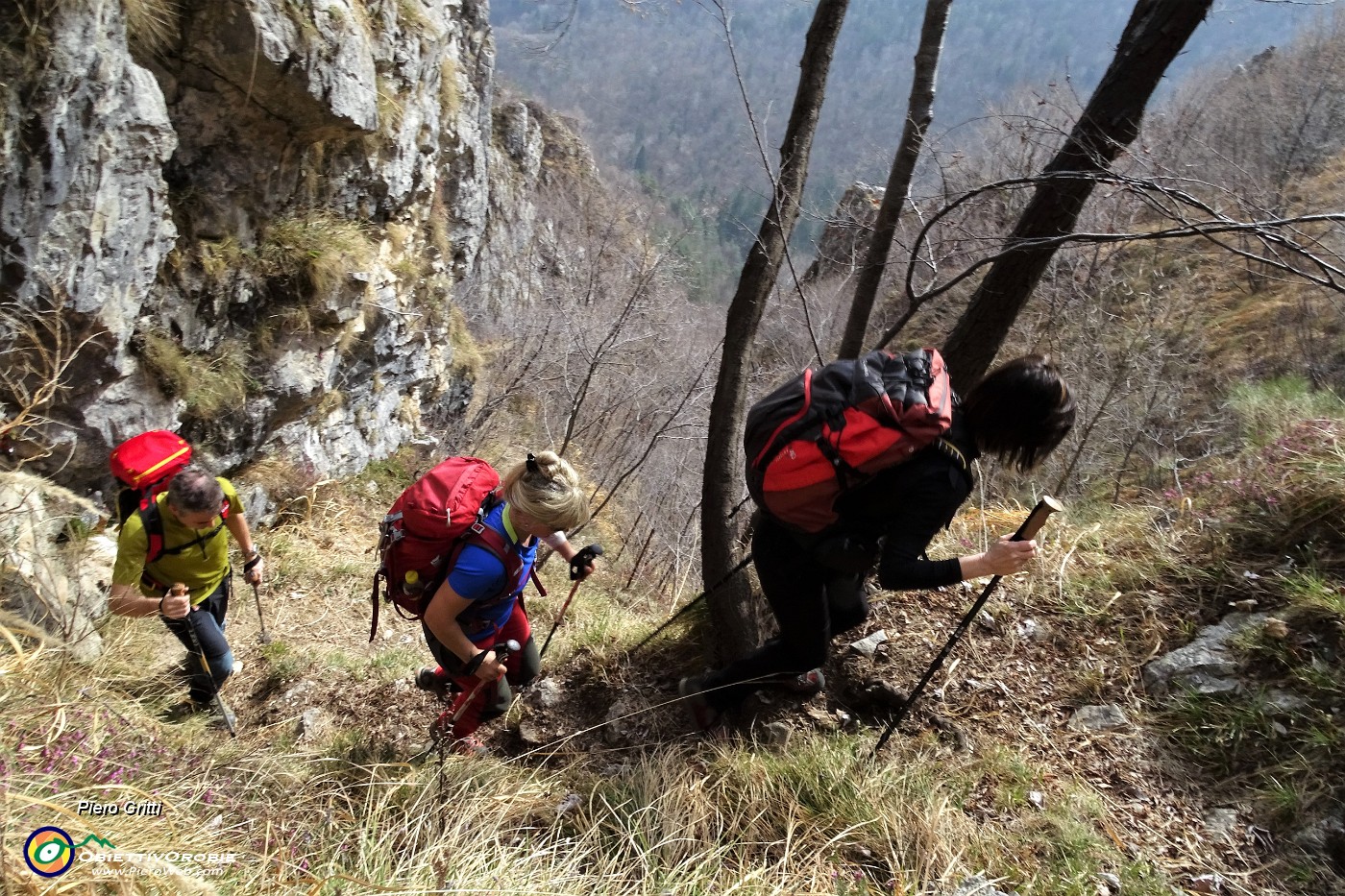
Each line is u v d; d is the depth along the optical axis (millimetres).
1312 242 3633
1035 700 3625
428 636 3230
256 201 5609
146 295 4574
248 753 3377
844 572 2924
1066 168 3777
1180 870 2941
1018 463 2797
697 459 10859
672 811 3072
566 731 3748
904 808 3047
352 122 5609
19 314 3926
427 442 8898
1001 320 3969
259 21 4852
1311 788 3082
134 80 4270
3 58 3645
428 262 8398
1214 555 4039
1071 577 4152
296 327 6004
